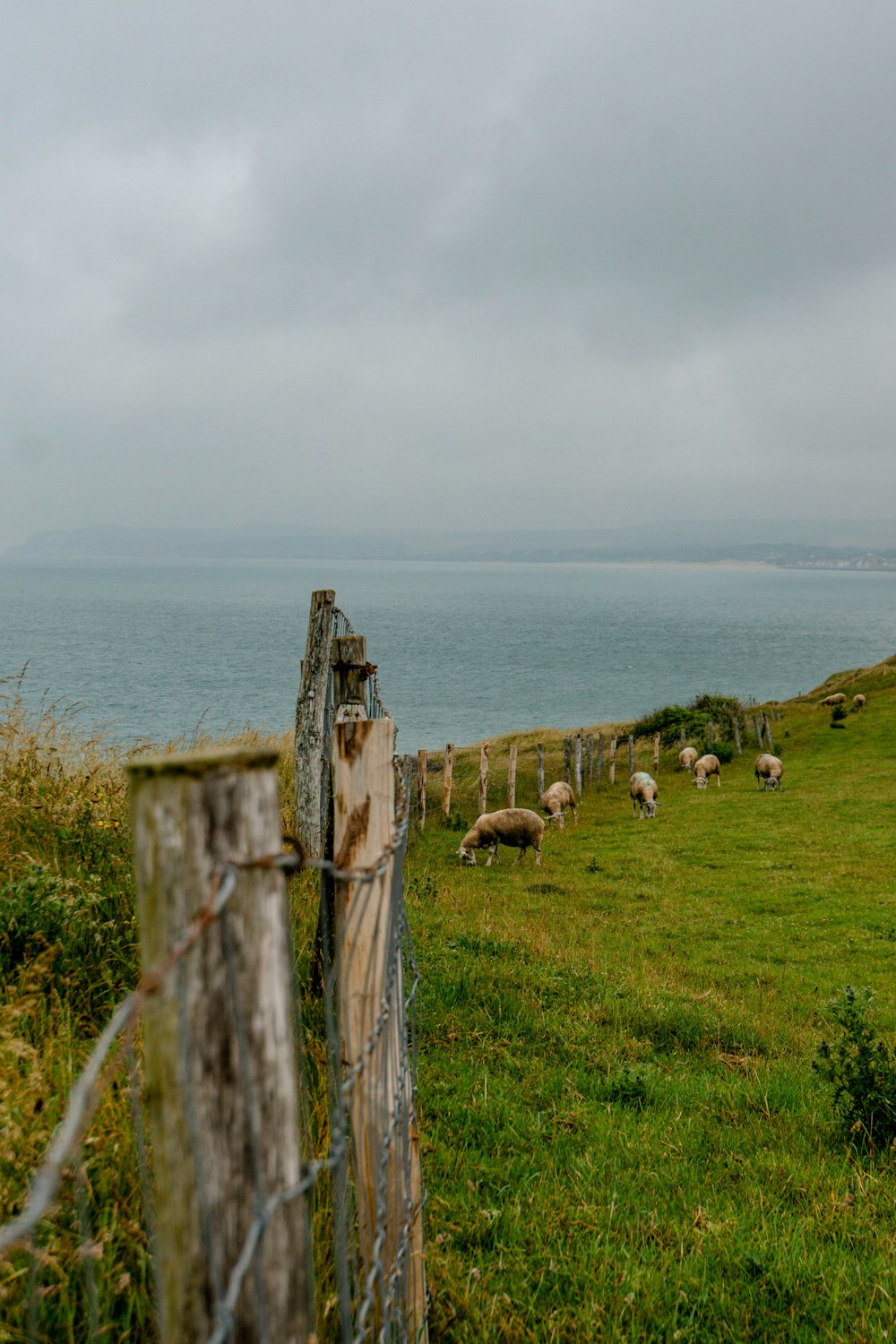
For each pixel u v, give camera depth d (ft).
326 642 26.63
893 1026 35.50
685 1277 14.65
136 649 433.48
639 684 397.60
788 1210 17.98
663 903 60.59
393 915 9.21
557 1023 28.07
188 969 4.92
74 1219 9.34
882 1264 15.81
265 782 5.20
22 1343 7.84
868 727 144.87
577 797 115.34
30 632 530.68
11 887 17.12
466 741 231.91
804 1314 14.20
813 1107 24.49
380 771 9.14
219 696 252.21
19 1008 11.19
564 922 52.06
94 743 29.27
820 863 72.74
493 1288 13.26
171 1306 5.00
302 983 20.40
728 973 44.24
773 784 110.32
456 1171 17.11
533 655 523.29
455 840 84.23
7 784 23.38
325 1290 10.19
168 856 4.92
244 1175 5.08
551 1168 17.97
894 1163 20.92
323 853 26.18
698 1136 21.30
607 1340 12.63
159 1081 4.98
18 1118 9.72
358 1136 9.12
